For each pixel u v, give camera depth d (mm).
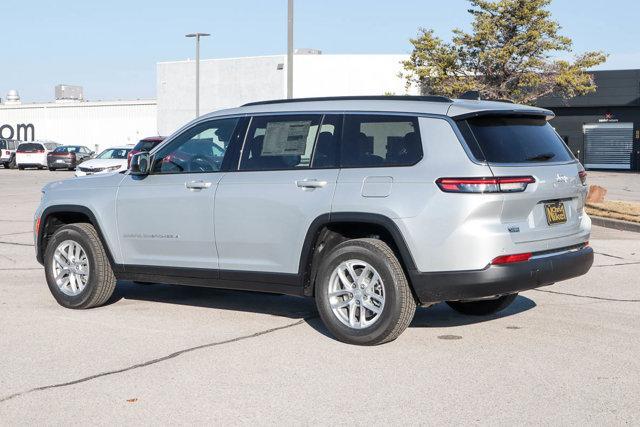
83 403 5133
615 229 15406
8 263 11016
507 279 6199
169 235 7539
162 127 53688
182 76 52625
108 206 7867
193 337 6828
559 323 7332
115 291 9008
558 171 6652
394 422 4770
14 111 65688
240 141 7297
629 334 6898
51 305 8172
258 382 5555
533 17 38375
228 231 7172
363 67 47156
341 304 6637
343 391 5352
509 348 6438
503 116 6582
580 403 5094
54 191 8266
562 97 42875
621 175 39375
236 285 7242
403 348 6453
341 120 6824
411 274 6297
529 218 6426
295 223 6797
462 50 39094
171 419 4840
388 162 6492
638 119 44156
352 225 6672
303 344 6590
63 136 63812
